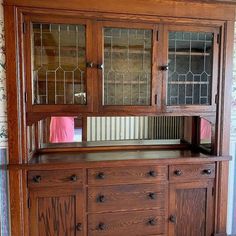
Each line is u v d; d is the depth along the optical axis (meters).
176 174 1.98
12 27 1.71
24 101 1.78
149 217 1.98
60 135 2.15
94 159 1.92
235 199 2.23
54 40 1.81
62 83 1.85
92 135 2.19
